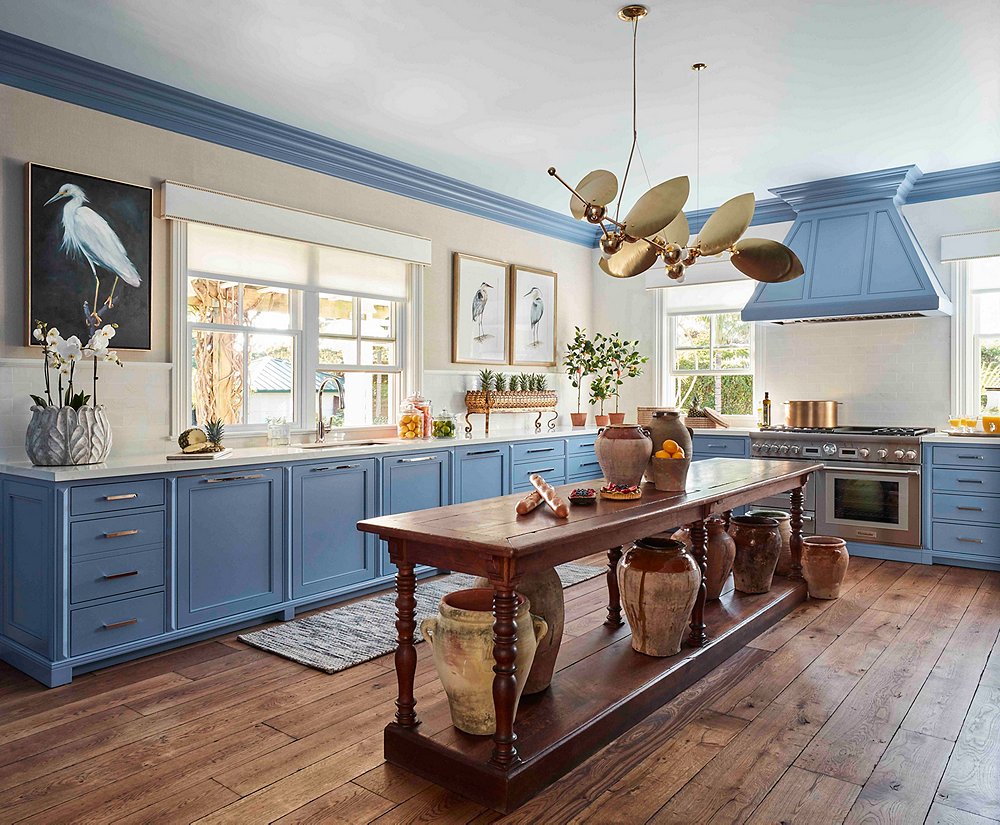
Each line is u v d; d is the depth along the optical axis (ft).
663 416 10.84
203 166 13.67
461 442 16.57
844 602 14.07
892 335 19.10
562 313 22.70
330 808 7.18
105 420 11.54
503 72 12.21
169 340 13.25
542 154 16.33
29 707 9.49
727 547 12.82
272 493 12.75
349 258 16.43
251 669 10.80
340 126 14.62
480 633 7.77
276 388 15.26
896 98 13.25
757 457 19.34
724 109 13.76
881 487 17.61
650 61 11.80
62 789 7.51
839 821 6.91
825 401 19.01
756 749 8.32
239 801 7.29
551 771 7.62
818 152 16.16
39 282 11.60
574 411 23.25
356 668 10.83
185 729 8.86
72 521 10.25
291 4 10.07
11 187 11.40
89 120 12.19
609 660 10.08
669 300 22.68
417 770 7.82
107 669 10.80
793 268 11.87
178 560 11.43
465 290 19.19
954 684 10.10
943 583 15.44
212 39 11.03
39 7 10.10
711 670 10.65
